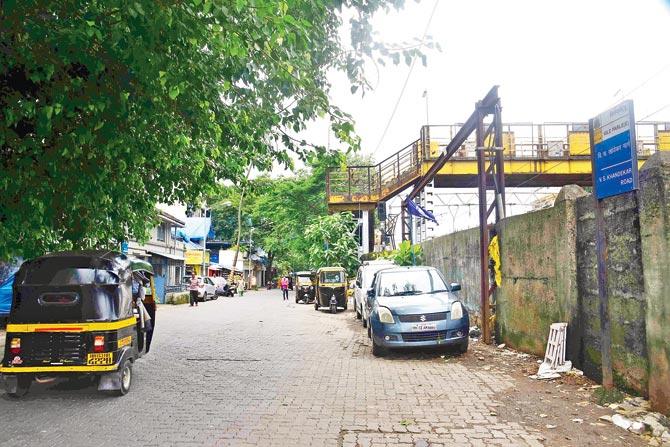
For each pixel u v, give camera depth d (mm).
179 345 12703
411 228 25391
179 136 7785
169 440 5301
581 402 6539
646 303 5988
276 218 47219
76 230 10016
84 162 7957
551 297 8992
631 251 6535
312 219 43500
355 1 6094
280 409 6488
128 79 6551
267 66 6285
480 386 7633
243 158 10383
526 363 9273
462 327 10359
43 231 8867
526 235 10023
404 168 27422
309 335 14969
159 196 11766
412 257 21562
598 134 6875
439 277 12289
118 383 7043
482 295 12055
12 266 17000
